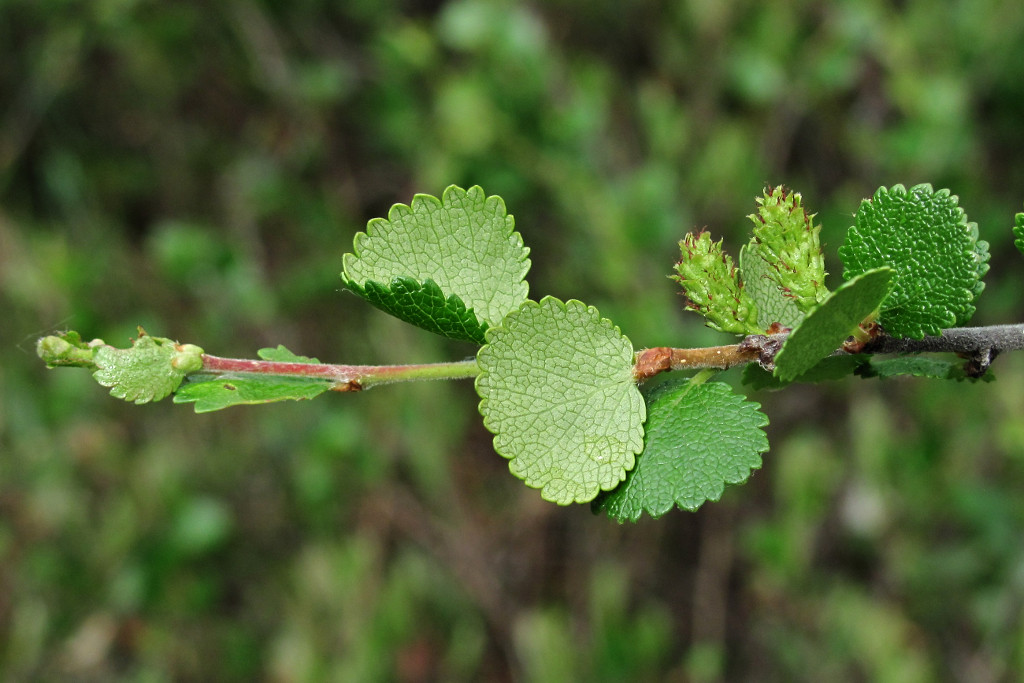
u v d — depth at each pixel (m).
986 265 0.20
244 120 0.64
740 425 0.19
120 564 0.49
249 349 0.58
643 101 0.53
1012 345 0.20
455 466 0.58
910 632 0.50
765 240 0.20
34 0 0.58
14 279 0.52
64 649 0.49
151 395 0.20
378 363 0.55
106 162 0.62
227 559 0.54
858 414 0.53
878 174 0.55
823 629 0.50
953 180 0.54
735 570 0.55
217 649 0.52
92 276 0.55
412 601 0.51
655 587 0.56
